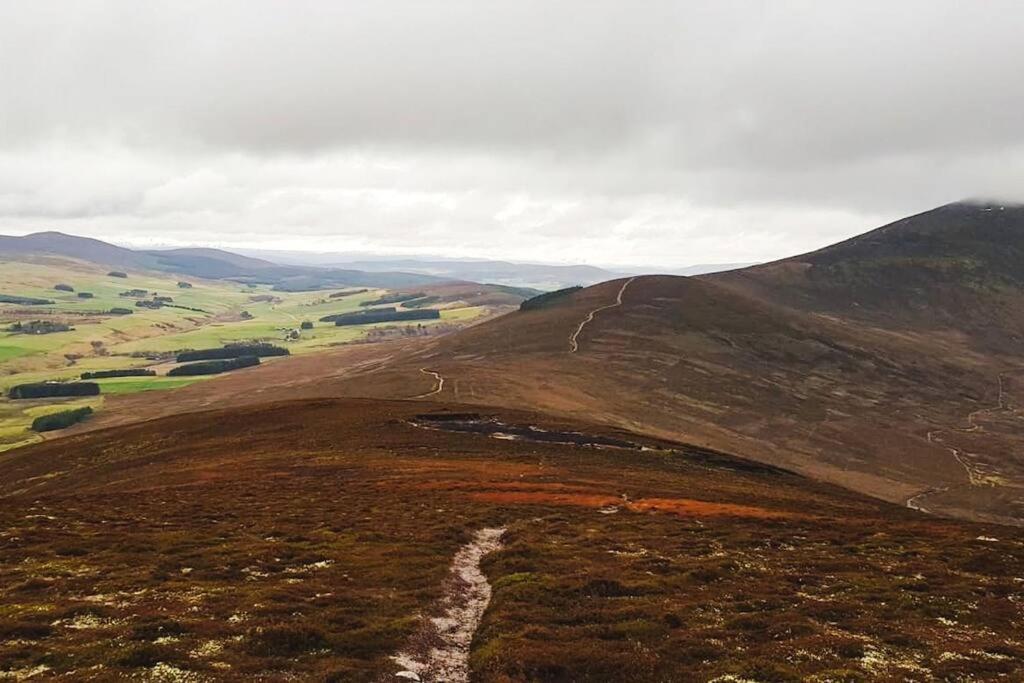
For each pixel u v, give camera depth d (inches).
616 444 4084.6
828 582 1422.2
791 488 3398.1
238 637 1005.2
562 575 1422.2
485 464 3189.0
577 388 7485.2
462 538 1804.9
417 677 914.1
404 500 2330.2
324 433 4111.7
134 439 4527.6
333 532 1828.2
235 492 2491.4
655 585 1354.6
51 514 2023.9
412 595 1293.1
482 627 1133.7
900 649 1026.1
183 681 835.4
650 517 2135.8
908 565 1568.7
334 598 1226.6
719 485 3105.3
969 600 1304.1
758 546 1769.2
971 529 2110.0
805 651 999.6
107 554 1536.7
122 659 887.1
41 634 997.8
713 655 991.0
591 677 914.7
